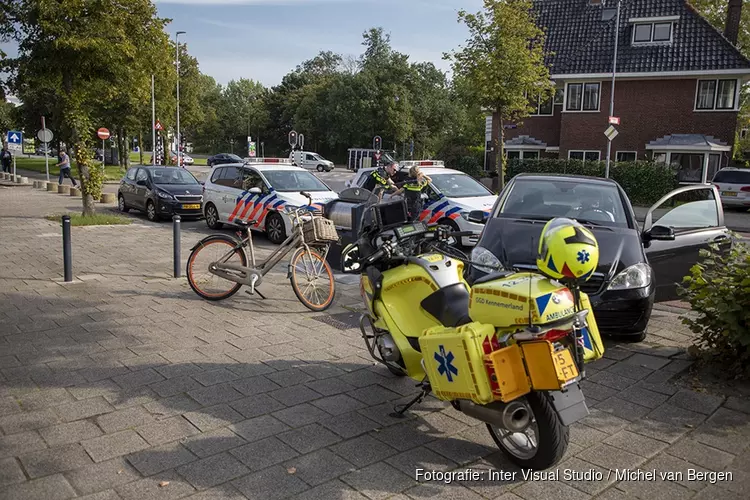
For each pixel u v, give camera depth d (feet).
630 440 13.39
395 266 14.99
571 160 87.51
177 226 28.25
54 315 22.02
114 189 89.92
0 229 43.88
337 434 13.44
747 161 109.60
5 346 18.63
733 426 14.08
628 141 94.94
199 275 24.79
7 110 143.64
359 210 27.84
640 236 21.17
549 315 10.66
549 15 105.50
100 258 33.24
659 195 80.28
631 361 18.30
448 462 12.33
